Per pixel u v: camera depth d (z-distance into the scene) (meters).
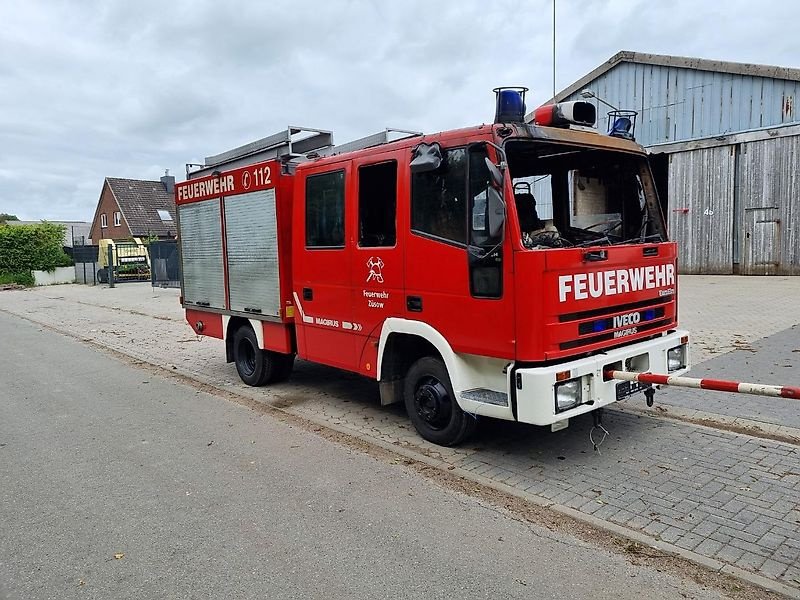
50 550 3.81
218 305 8.25
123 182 47.41
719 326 10.02
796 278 16.88
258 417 6.66
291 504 4.37
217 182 7.88
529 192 4.95
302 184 6.47
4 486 4.90
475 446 5.40
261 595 3.23
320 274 6.35
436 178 4.91
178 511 4.32
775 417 5.71
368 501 4.38
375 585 3.30
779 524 3.81
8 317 18.64
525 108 4.65
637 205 5.61
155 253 26.88
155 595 3.27
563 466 4.86
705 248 19.27
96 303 21.77
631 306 4.98
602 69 21.83
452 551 3.63
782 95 17.92
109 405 7.43
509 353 4.46
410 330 5.30
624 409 6.21
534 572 3.38
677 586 3.21
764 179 17.78
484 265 4.59
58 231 38.06
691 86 19.86
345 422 6.36
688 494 4.27
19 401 7.78
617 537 3.73
